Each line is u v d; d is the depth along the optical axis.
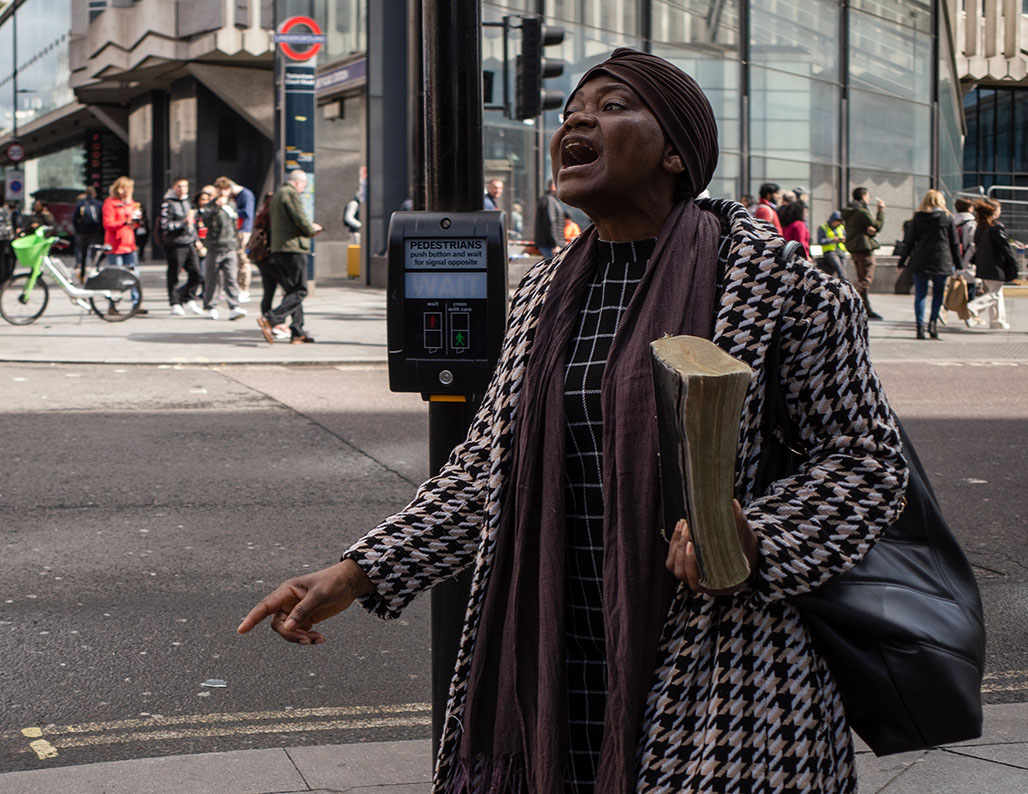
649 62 1.78
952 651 1.64
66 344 13.73
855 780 1.70
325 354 13.04
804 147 24.52
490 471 1.78
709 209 1.82
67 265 34.91
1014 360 14.12
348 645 4.72
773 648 1.60
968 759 3.58
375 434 8.93
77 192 51.03
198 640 4.71
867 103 25.48
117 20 35.22
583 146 1.77
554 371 1.75
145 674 4.37
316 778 3.46
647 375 1.64
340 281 26.70
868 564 1.67
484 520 1.79
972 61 35.75
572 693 1.75
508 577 1.76
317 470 7.73
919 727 1.65
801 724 1.59
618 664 1.59
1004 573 5.75
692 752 1.58
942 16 27.34
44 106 56.69
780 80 24.14
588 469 1.72
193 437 8.70
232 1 31.67
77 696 4.17
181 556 5.81
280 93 20.84
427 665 4.54
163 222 17.72
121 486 7.21
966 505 7.09
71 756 3.70
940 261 15.79
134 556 5.79
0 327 15.66
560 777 1.65
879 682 1.64
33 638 4.69
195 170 36.84
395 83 22.97
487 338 2.49
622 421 1.63
